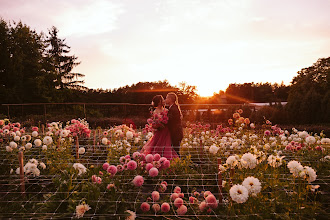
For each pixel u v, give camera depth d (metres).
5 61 20.44
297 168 2.35
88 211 2.28
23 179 3.16
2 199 3.02
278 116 12.94
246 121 6.23
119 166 2.77
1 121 5.53
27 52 22.42
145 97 22.39
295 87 27.77
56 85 25.95
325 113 13.27
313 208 2.33
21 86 20.98
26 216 2.45
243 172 2.79
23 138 4.39
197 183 3.42
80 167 2.65
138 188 2.79
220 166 2.69
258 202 2.31
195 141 5.68
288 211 2.31
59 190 2.45
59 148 4.29
